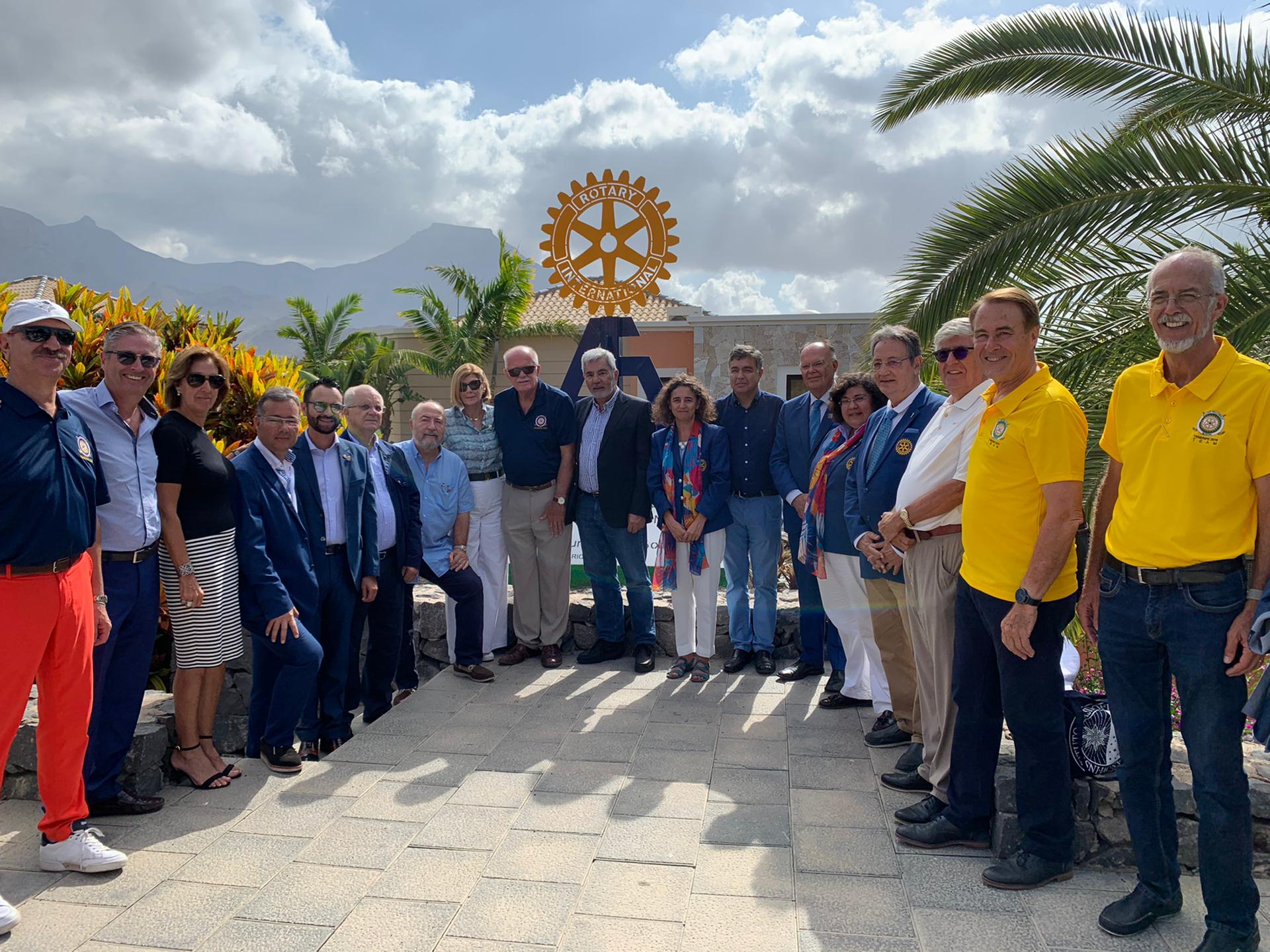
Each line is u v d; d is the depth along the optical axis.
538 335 22.55
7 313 2.73
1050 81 5.78
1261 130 4.64
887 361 3.79
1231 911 2.34
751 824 3.33
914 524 3.28
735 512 5.20
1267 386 2.25
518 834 3.25
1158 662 2.51
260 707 4.12
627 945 2.53
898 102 6.40
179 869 3.00
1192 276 2.28
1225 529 2.30
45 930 2.62
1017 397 2.77
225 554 3.67
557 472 5.40
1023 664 2.79
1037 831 2.84
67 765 2.94
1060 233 4.76
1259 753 3.28
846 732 4.32
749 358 5.04
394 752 4.09
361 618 4.64
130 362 3.18
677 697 4.87
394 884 2.89
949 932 2.59
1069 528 2.64
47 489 2.73
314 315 27.23
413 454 5.06
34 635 2.74
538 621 5.56
